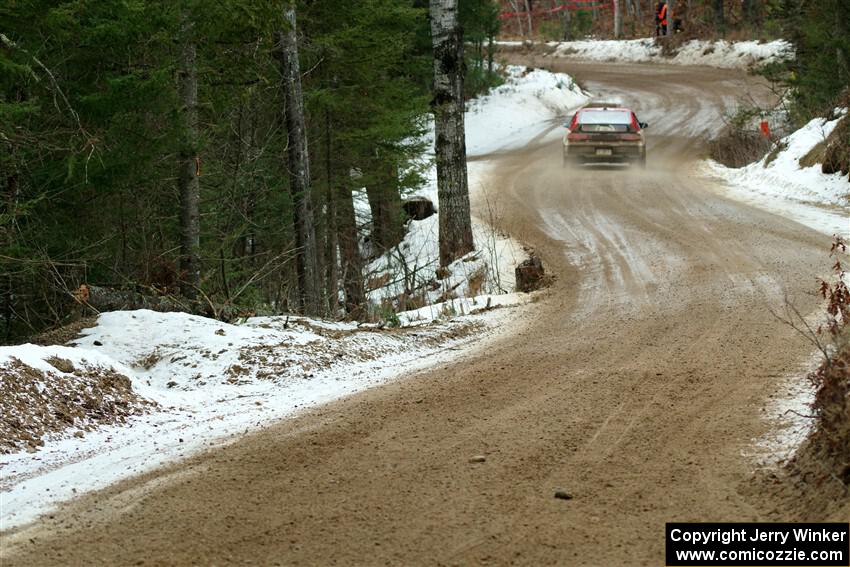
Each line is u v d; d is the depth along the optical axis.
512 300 25.52
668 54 101.31
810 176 40.25
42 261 19.84
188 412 15.03
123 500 10.51
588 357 17.56
